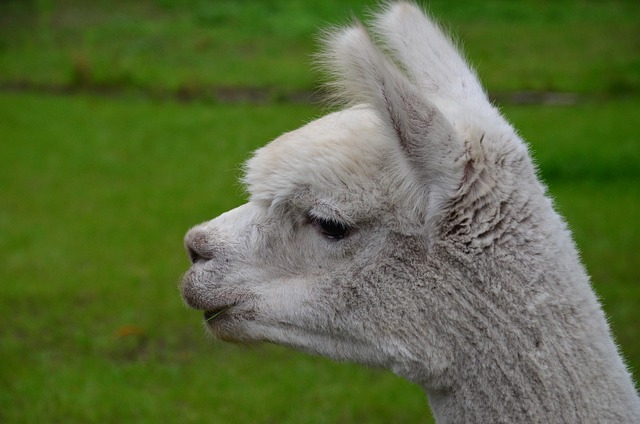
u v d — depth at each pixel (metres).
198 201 16.83
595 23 33.97
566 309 4.51
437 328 4.59
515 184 4.58
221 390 10.13
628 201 16.34
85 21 32.44
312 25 31.81
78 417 9.59
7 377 10.38
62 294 12.68
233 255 4.98
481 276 4.52
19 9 33.19
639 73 27.02
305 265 4.85
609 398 4.49
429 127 4.40
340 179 4.68
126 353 11.10
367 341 4.72
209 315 5.12
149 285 13.02
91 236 15.10
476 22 33.69
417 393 10.08
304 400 9.90
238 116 22.73
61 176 18.47
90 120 22.45
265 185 4.88
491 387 4.52
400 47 5.32
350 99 5.14
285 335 4.88
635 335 10.78
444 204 4.52
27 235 15.12
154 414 9.64
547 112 22.67
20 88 25.47
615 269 13.02
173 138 21.09
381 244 4.68
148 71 27.08
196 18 33.03
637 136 20.27
